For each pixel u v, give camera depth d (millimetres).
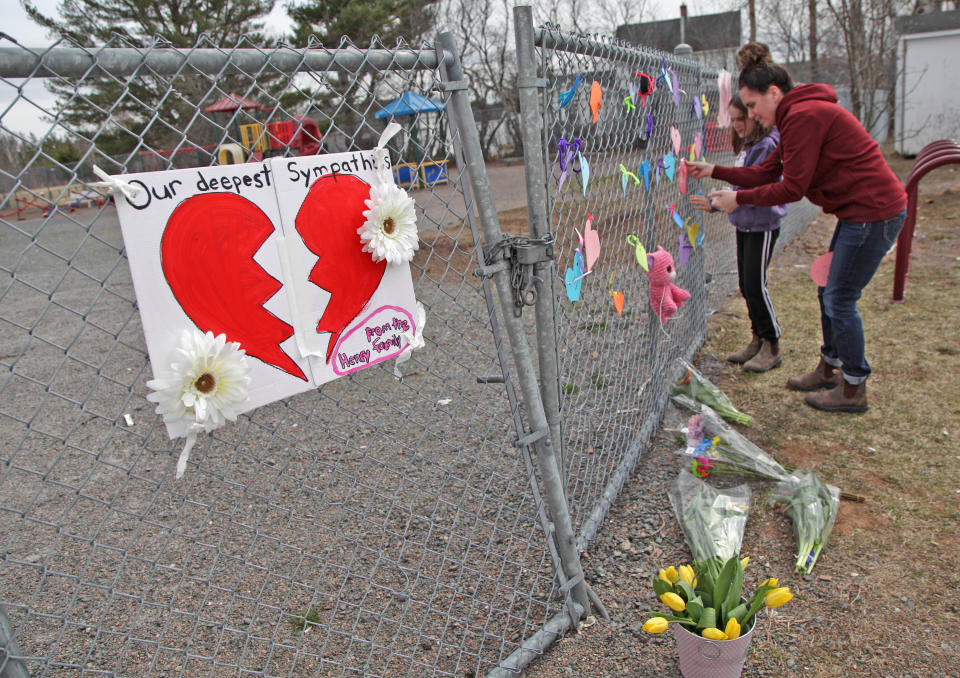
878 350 4375
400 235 1664
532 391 2047
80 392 5008
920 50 15258
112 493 3422
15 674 1223
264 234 1427
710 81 4844
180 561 2783
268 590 2559
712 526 2639
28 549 2951
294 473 3436
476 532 2834
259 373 1465
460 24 27453
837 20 13898
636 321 4113
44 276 9445
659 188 3543
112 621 2451
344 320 1622
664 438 3574
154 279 1269
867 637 2139
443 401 4230
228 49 1375
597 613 2326
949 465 3027
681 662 1963
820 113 3137
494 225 1919
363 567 2650
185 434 1312
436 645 2215
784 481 2947
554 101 2086
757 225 3906
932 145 5426
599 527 2775
